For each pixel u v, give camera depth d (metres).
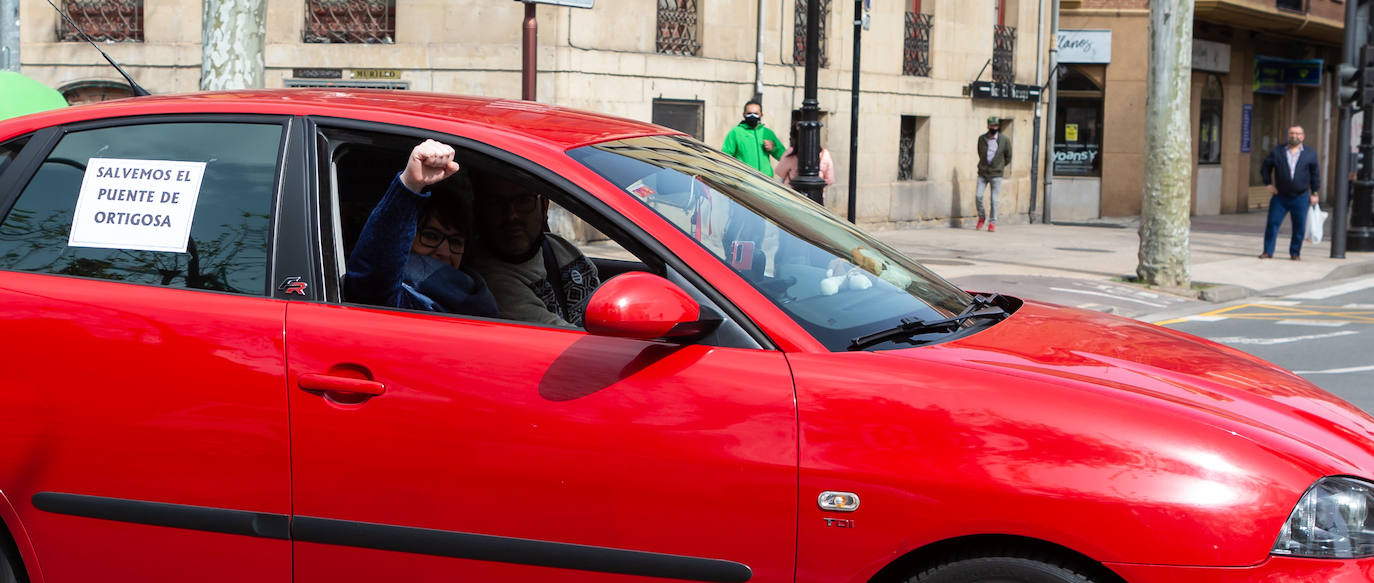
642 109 16.89
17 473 3.31
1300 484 2.77
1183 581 2.70
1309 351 10.21
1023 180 25.25
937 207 22.98
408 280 3.42
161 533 3.23
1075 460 2.77
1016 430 2.82
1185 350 3.53
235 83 9.53
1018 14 24.91
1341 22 32.38
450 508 3.06
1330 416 3.17
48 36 17.78
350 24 16.61
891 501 2.82
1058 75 26.05
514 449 3.01
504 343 3.08
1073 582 2.79
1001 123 24.62
